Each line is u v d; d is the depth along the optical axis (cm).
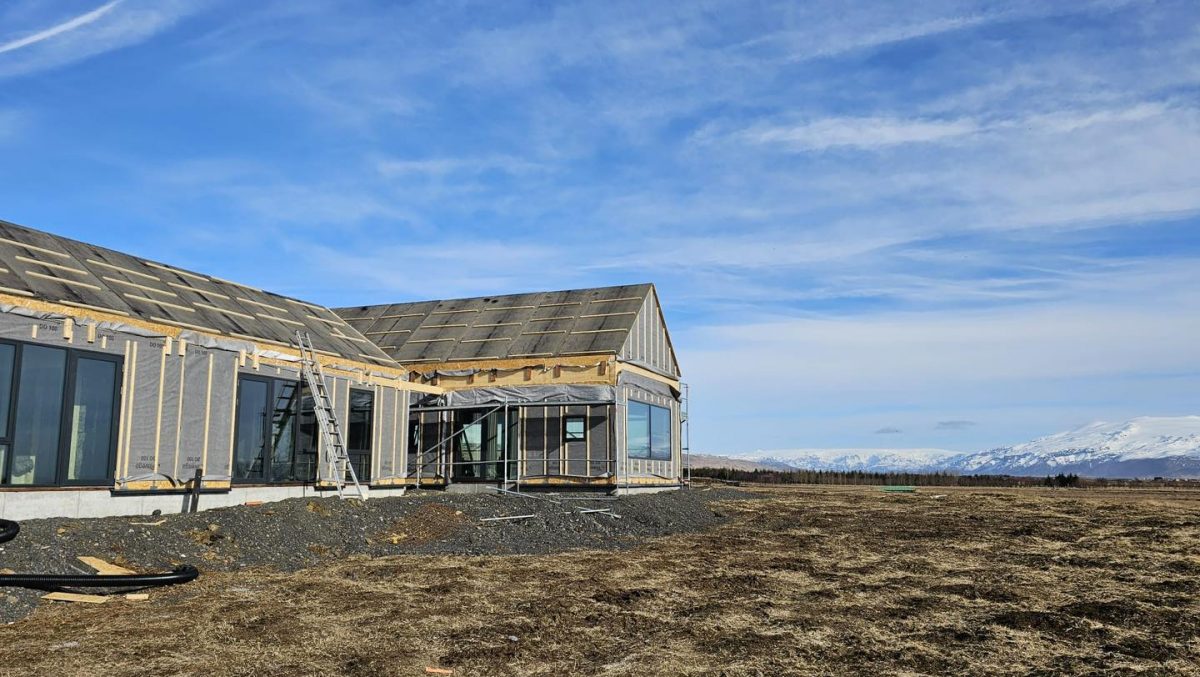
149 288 1520
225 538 1127
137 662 645
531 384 2286
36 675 607
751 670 667
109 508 1287
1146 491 3569
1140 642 768
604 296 2561
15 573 850
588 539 1416
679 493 2302
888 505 2366
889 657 710
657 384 2527
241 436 1557
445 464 2339
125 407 1320
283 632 749
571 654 709
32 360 1191
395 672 645
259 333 1644
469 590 966
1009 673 670
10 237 1360
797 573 1123
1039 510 2203
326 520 1298
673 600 929
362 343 2055
